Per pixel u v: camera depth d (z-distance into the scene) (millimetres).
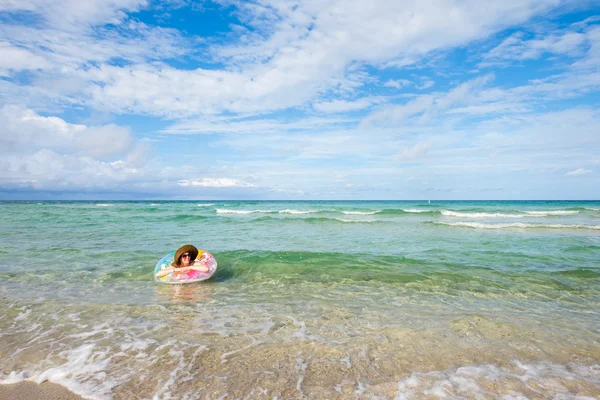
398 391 3023
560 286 6477
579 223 18891
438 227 17531
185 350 3820
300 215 27422
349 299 5750
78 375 3281
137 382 3160
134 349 3840
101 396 2939
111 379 3209
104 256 9141
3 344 3955
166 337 4180
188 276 6734
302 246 11133
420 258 8906
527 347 3926
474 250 10164
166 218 22844
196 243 11766
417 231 15602
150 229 16344
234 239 12898
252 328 4480
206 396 2939
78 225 17969
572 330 4414
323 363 3533
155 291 6211
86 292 6105
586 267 7871
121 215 25797
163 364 3502
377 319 4809
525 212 28516
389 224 19312
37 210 32250
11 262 8430
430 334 4277
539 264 8234
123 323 4645
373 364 3520
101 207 40625
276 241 12391
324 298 5805
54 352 3758
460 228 17031
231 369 3406
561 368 3451
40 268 7840
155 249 10281
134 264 8227
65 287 6402
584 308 5312
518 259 8805
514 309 5246
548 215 26047
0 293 5977
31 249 10156
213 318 4852
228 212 31094
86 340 4078
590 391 3029
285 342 4039
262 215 27047
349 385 3125
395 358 3650
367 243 11859
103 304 5445
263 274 7398
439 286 6492
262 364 3508
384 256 9000
